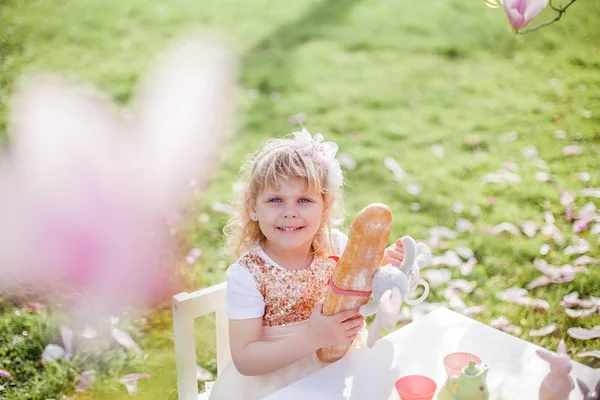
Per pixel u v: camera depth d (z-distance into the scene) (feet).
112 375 8.46
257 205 6.10
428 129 15.64
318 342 5.61
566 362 4.70
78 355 8.65
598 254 10.61
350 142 14.93
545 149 14.35
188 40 20.47
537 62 19.15
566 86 17.60
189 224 11.70
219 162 13.97
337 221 6.82
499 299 9.74
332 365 5.62
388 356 5.74
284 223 5.96
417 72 18.85
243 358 5.90
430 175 13.56
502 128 15.52
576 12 21.70
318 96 17.33
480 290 9.93
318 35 21.22
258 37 20.94
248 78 18.19
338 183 6.32
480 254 10.83
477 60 19.51
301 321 6.26
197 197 12.51
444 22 21.93
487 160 14.10
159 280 10.37
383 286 5.24
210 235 11.45
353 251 5.27
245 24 21.83
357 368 5.58
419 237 11.41
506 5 6.38
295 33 21.31
